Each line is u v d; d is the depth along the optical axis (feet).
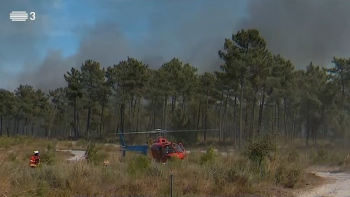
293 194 39.27
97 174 38.93
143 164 46.24
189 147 164.55
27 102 279.08
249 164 47.80
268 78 153.89
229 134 254.06
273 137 54.08
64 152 129.08
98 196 33.58
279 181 44.24
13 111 272.51
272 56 162.30
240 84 156.76
